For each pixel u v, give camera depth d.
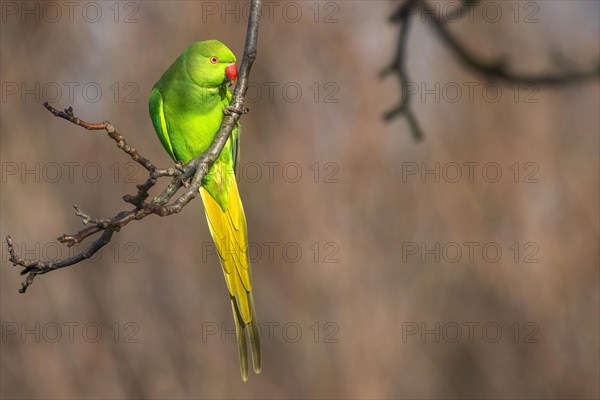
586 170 18.84
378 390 17.08
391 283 18.19
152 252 17.59
